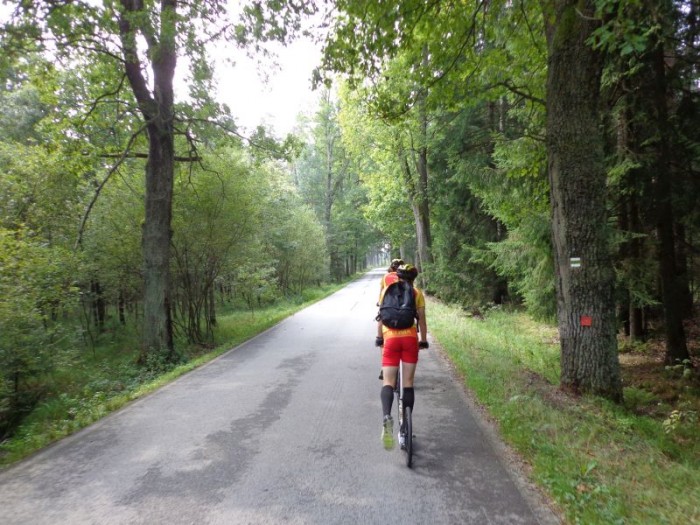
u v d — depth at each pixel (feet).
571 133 19.74
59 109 36.83
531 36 25.72
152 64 35.42
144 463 14.16
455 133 55.67
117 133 40.14
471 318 52.54
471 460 13.65
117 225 43.91
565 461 12.68
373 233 189.06
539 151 29.68
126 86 38.81
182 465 13.92
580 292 19.86
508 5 25.80
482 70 27.81
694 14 24.18
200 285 50.29
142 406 20.48
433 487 12.01
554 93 20.15
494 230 61.00
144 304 35.24
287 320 52.49
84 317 52.90
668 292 30.91
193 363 30.40
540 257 37.40
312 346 34.83
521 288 44.52
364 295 88.94
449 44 25.27
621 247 32.14
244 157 50.62
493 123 53.42
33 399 28.81
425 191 69.92
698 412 20.88
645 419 18.38
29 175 38.34
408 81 30.71
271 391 22.34
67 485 12.77
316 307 67.46
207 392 22.58
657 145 28.17
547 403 17.92
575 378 20.01
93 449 15.47
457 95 27.50
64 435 17.12
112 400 22.17
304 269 102.37
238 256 49.60
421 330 14.82
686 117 27.73
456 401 19.83
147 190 35.60
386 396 13.42
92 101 37.86
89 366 38.04
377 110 28.37
